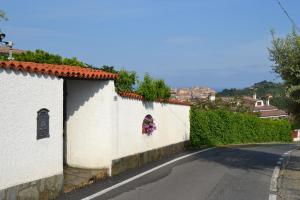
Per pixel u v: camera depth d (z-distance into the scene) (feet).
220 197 31.73
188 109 74.95
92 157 40.01
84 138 40.32
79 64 49.65
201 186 35.99
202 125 86.89
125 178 38.88
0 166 24.88
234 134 108.68
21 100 26.76
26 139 27.22
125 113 44.09
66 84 41.22
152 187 34.73
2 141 25.08
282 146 102.83
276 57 40.01
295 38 39.32
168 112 61.16
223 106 174.91
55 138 30.42
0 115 24.91
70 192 31.94
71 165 40.70
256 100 300.40
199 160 55.93
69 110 41.06
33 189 27.84
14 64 26.35
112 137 40.16
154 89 50.93
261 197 32.45
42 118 28.94
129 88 44.73
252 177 42.29
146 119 50.55
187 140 74.33
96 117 40.01
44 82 29.17
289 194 34.22
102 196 30.68
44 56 47.75
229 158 60.39
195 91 438.40
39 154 28.55
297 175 45.44
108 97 39.75
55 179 30.37
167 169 45.68
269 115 247.91
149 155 51.90
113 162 40.42
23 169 26.89
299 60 38.58
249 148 87.20
